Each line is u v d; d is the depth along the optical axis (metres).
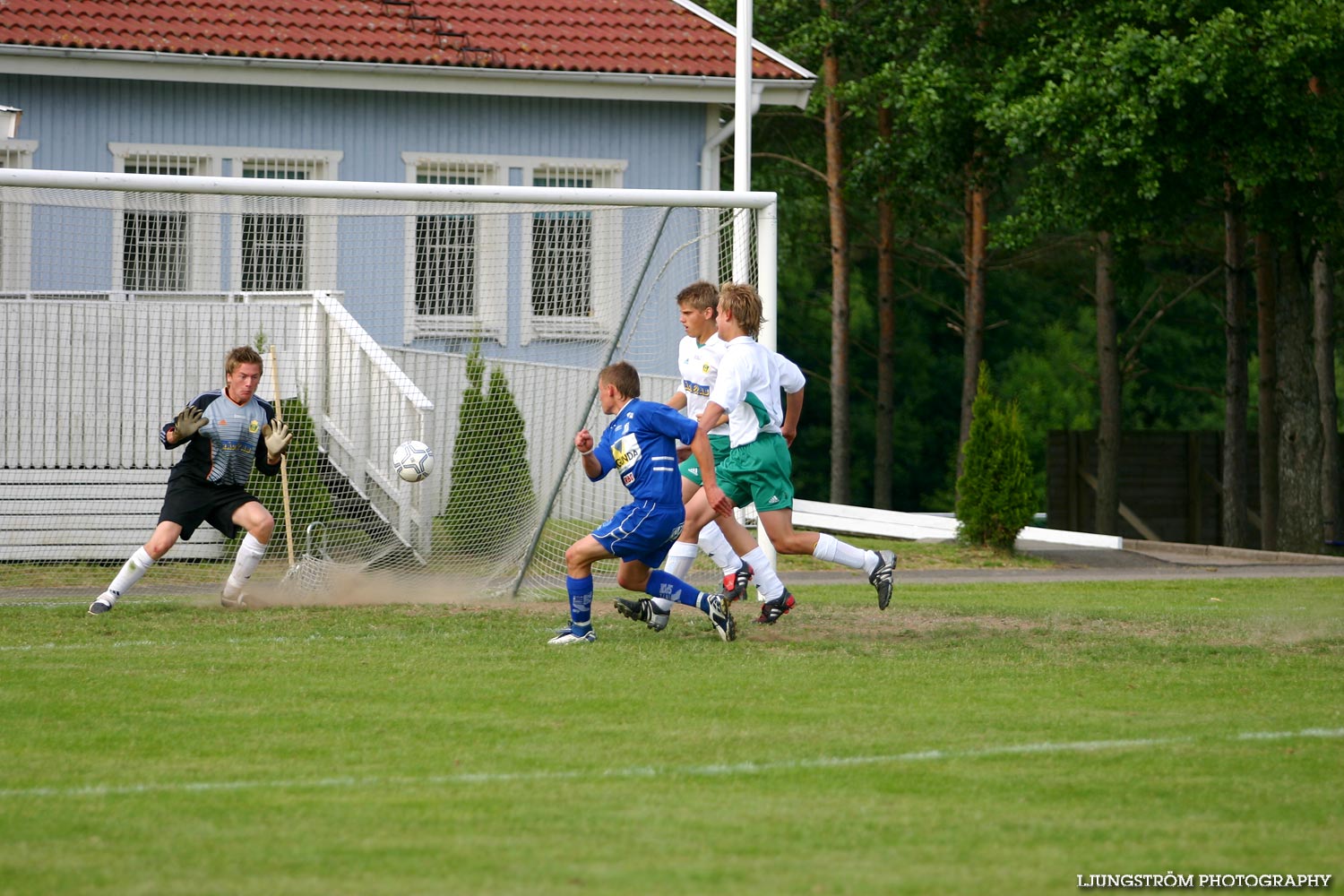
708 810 17.73
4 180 35.00
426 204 49.56
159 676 26.59
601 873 15.20
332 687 25.62
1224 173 76.69
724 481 33.12
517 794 18.47
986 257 110.25
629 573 32.25
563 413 44.41
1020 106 74.31
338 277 51.19
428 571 42.25
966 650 30.70
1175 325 159.88
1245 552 61.62
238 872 15.20
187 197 50.06
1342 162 72.62
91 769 19.70
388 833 16.67
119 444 48.12
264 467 36.91
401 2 71.62
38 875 15.02
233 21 67.50
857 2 99.00
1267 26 68.25
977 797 18.36
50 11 64.88
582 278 47.31
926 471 165.00
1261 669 28.33
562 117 71.44
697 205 39.81
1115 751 20.92
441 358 47.31
